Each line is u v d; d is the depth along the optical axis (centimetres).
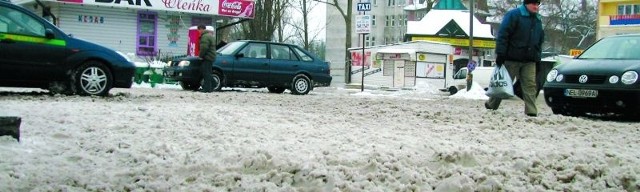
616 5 5034
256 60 1919
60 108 834
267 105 1120
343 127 745
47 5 2738
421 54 4666
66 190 406
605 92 1097
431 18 5800
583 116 1223
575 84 1136
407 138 638
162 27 2961
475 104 1597
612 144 646
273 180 444
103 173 457
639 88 1070
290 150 538
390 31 8956
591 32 7338
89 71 1206
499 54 1017
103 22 2822
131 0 2769
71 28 2755
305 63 2000
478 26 5731
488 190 417
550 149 577
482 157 514
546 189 434
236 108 959
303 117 854
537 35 1013
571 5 7569
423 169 472
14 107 823
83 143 566
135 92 1517
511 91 1028
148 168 467
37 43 1148
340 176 442
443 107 1239
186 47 3031
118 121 709
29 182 426
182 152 533
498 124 841
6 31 1120
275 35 4381
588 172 468
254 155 502
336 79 6606
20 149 518
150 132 632
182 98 1263
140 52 2912
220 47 2144
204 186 426
